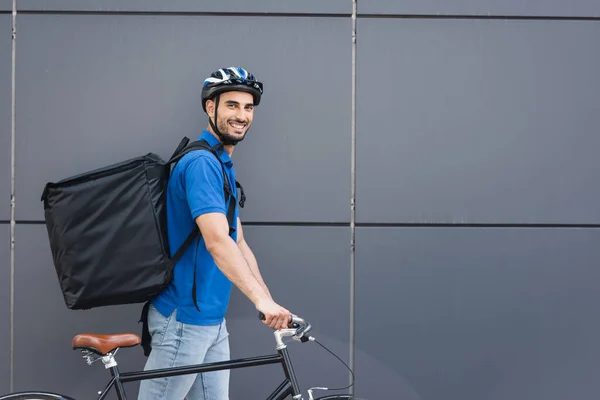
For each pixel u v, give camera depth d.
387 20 3.47
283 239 3.48
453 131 3.48
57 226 2.69
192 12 3.45
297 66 3.46
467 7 3.47
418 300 3.49
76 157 3.45
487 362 3.50
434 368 3.49
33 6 3.43
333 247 3.48
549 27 3.49
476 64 3.48
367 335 3.49
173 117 3.46
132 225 2.68
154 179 2.72
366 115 3.47
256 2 3.46
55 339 3.47
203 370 2.63
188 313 2.68
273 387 3.51
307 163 3.47
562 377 3.49
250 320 3.49
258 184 3.47
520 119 3.48
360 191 3.47
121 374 2.69
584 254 3.50
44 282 3.46
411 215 3.48
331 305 3.49
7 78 3.44
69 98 3.44
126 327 3.49
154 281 2.65
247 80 2.77
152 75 3.46
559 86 3.49
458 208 3.48
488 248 3.49
